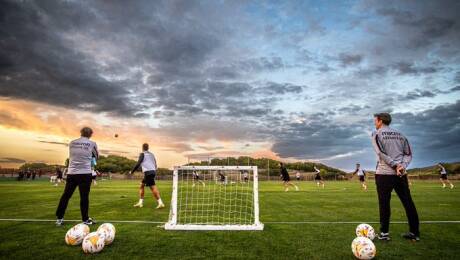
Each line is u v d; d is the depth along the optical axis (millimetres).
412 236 5328
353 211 9008
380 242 5172
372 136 5504
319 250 4676
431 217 7758
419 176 49844
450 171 52219
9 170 57781
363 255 4207
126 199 12711
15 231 5961
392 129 5500
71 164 6602
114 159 86125
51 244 4977
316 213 8586
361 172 22625
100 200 12258
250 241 5234
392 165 5180
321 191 19422
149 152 9969
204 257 4305
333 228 6328
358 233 5434
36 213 8414
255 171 6754
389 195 5371
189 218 7664
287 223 6941
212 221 7230
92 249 4461
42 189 20031
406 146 5477
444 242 5164
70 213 8414
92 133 6953
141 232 5918
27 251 4574
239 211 9016
